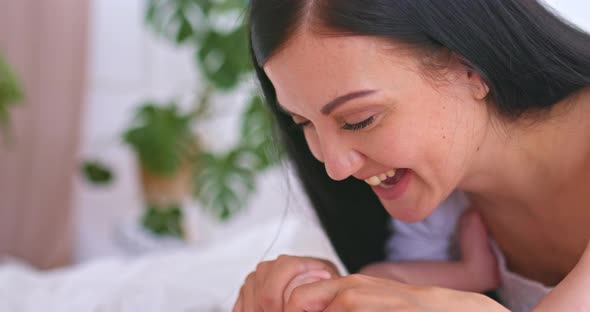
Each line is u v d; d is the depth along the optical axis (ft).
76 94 7.90
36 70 7.70
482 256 2.87
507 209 2.66
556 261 2.72
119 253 8.71
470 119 2.15
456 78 2.08
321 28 1.91
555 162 2.41
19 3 7.52
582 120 2.37
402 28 1.93
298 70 1.98
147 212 8.22
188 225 8.45
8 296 4.79
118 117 9.59
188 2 7.25
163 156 7.50
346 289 1.90
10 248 8.02
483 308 1.75
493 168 2.42
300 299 1.97
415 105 2.00
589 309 1.82
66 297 4.83
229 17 8.11
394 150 2.03
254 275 2.39
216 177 7.59
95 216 9.77
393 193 2.27
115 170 9.77
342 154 2.08
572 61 2.22
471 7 2.04
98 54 9.31
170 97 9.75
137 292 4.76
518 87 2.19
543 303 1.88
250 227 10.06
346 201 2.89
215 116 8.60
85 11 7.79
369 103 1.94
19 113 7.73
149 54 9.61
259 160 7.34
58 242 8.11
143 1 9.40
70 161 8.01
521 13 2.15
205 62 7.15
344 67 1.92
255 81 2.56
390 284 1.92
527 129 2.34
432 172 2.14
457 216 2.97
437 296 1.79
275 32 1.98
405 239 3.05
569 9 3.08
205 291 4.71
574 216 2.49
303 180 2.81
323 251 3.62
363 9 1.90
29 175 7.93
